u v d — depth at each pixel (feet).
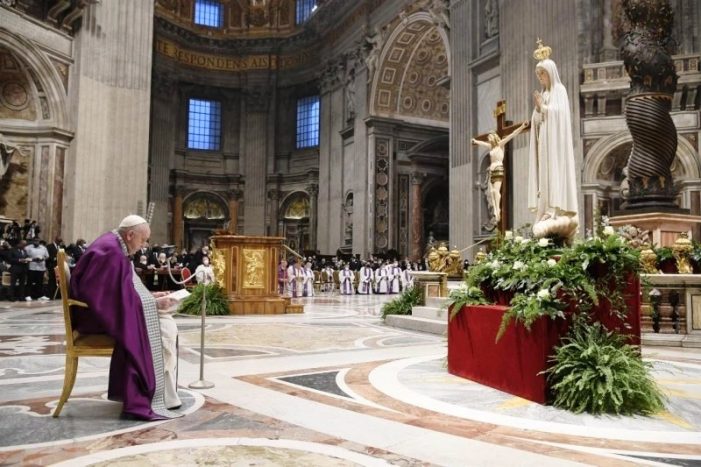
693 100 46.06
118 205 55.26
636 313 14.74
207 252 52.31
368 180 87.40
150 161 104.58
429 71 87.86
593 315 14.14
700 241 43.93
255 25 115.44
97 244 12.25
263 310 39.37
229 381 15.71
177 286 51.01
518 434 10.85
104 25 55.26
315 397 13.83
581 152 48.67
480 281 17.12
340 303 53.88
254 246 39.86
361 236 87.51
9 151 49.21
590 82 48.39
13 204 49.80
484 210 59.98
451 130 65.00
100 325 12.17
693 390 14.78
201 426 11.23
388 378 16.28
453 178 64.23
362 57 90.07
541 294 13.30
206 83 113.29
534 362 13.51
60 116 51.03
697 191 44.91
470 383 15.62
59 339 23.67
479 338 15.74
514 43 54.44
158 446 9.92
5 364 17.94
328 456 9.46
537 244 17.31
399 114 89.71
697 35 47.96
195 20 113.70
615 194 49.01
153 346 12.21
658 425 11.60
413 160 88.69
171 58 108.78
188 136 113.19
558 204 19.80
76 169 51.85
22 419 11.62
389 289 76.64
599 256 14.28
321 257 88.69
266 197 113.70
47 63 49.90
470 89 62.34
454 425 11.45
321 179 103.30
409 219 89.56
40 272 44.80
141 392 11.85
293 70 113.19
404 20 78.74
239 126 115.03
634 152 31.48
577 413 12.36
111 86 55.72
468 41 62.95
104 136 55.01
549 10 51.47
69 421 11.50
